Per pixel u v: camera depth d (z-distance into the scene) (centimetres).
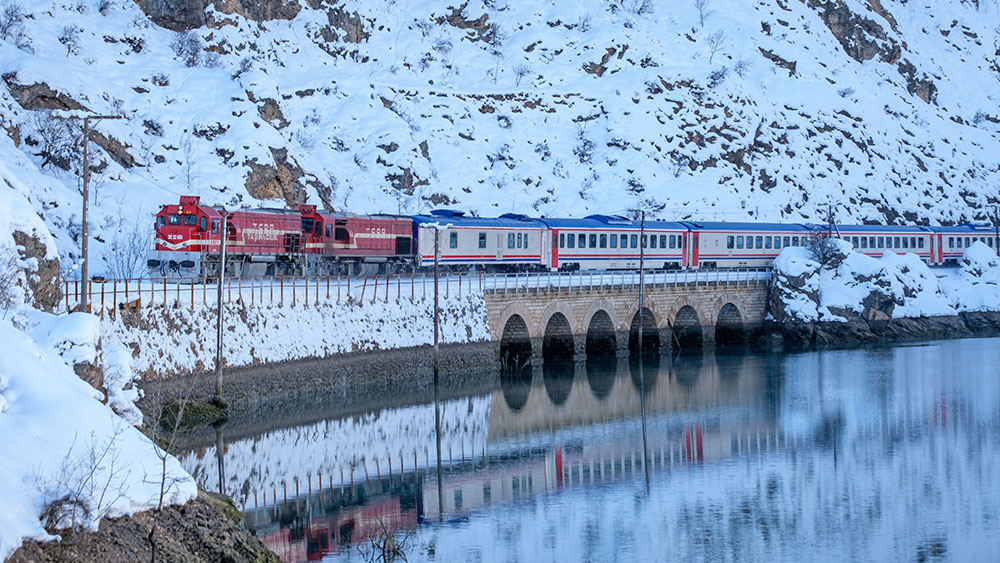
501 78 15812
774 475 5022
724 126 15425
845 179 15788
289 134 12175
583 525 4144
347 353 6612
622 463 5206
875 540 4041
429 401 6619
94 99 10438
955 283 11575
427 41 16062
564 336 8350
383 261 8250
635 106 15200
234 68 12350
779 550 3897
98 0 12794
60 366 2961
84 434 2642
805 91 17250
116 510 2536
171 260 6925
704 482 4866
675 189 13975
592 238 9250
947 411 6669
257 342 6019
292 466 4812
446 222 8450
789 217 14538
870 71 19562
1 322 3030
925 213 15900
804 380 7856
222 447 5012
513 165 13738
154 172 10100
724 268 10369
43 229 3916
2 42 10331
